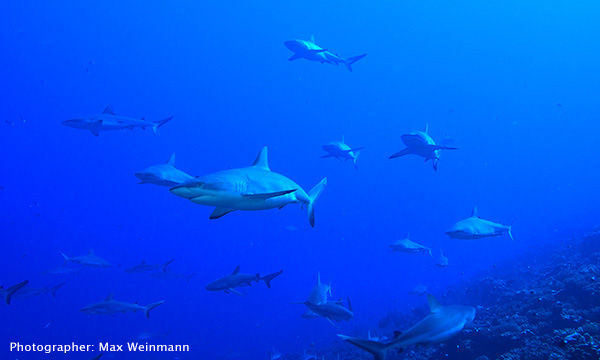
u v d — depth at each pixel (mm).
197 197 2961
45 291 12734
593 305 8617
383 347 4086
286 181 3881
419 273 58594
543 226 54969
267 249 100188
